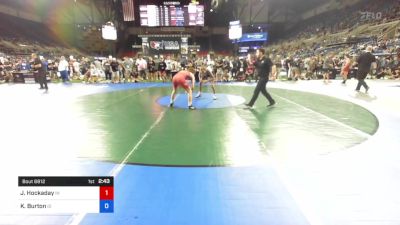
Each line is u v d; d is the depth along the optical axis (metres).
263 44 42.56
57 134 6.37
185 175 4.22
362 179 4.05
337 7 40.72
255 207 3.37
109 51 40.31
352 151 5.15
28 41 36.66
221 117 8.08
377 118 7.71
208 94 13.23
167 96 12.59
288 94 12.71
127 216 3.21
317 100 10.95
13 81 19.72
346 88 14.57
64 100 11.33
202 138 6.05
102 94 13.25
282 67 23.34
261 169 4.41
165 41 34.19
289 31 48.12
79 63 24.17
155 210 3.32
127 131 6.63
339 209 3.32
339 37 34.12
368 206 3.38
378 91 13.09
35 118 8.00
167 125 7.19
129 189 3.81
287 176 4.16
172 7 32.59
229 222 3.09
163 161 4.76
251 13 44.22
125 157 4.95
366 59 12.34
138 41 43.44
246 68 20.73
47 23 43.50
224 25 44.66
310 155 4.97
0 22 34.91
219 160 4.79
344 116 8.02
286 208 3.35
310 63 21.58
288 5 46.44
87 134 6.37
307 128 6.77
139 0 32.91
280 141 5.79
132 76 21.14
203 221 3.11
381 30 28.44
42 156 5.00
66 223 3.11
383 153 5.04
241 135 6.26
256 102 10.73
